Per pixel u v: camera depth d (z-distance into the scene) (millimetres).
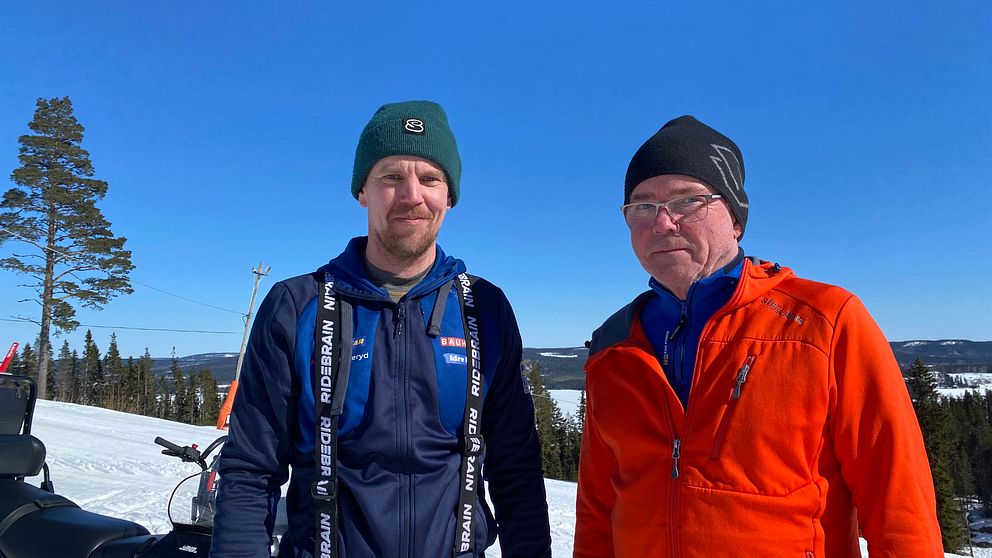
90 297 32438
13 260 31516
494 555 5191
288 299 1957
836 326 1717
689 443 1808
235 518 1805
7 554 2898
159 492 7398
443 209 2057
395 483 1828
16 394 3734
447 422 1931
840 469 1748
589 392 2199
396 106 2072
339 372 1872
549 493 10070
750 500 1681
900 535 1591
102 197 35250
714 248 1957
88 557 2732
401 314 1948
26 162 33531
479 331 2066
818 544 1674
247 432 1871
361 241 2189
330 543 1772
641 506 1899
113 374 55438
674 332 1983
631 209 2053
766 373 1744
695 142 1964
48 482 3635
